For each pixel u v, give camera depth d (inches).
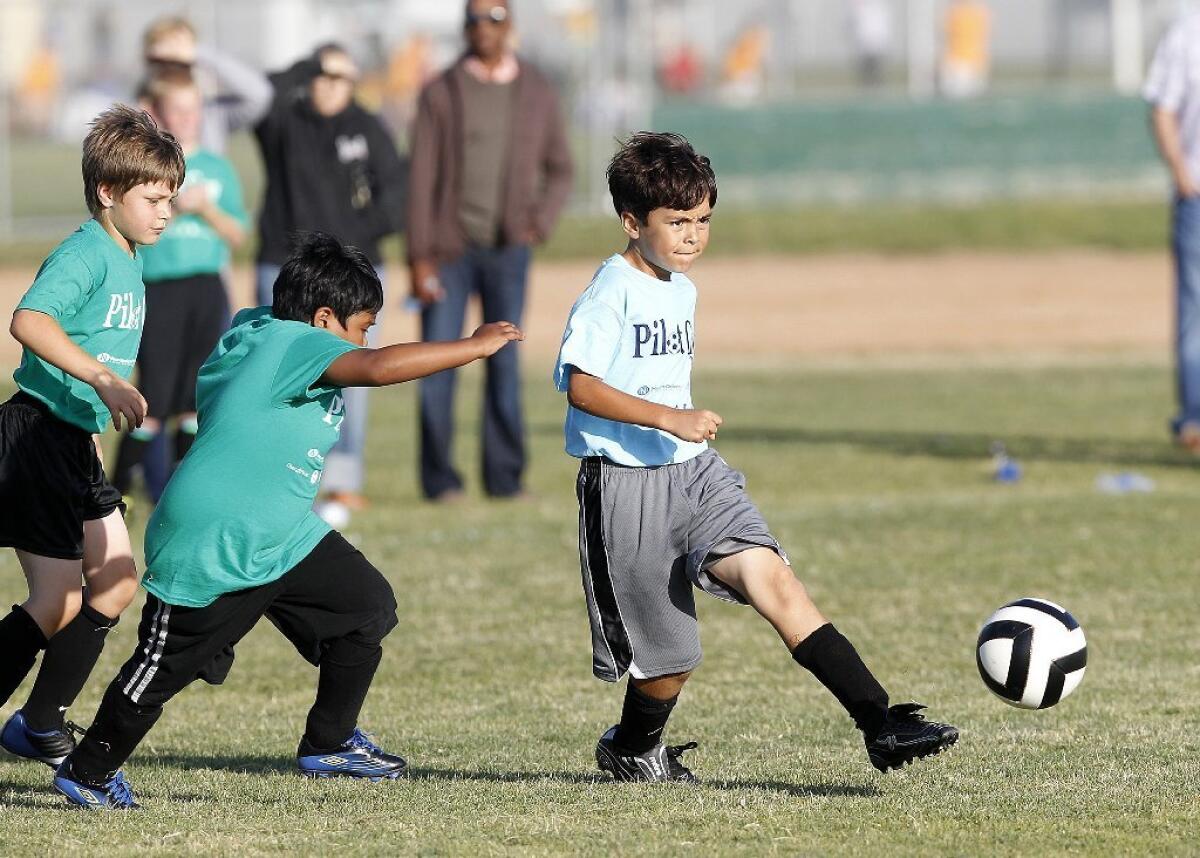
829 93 5506.9
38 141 5295.3
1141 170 4254.4
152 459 1544.0
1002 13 5487.2
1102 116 4256.9
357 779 749.3
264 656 1050.1
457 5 5659.5
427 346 653.9
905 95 4825.3
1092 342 2768.2
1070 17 5467.5
